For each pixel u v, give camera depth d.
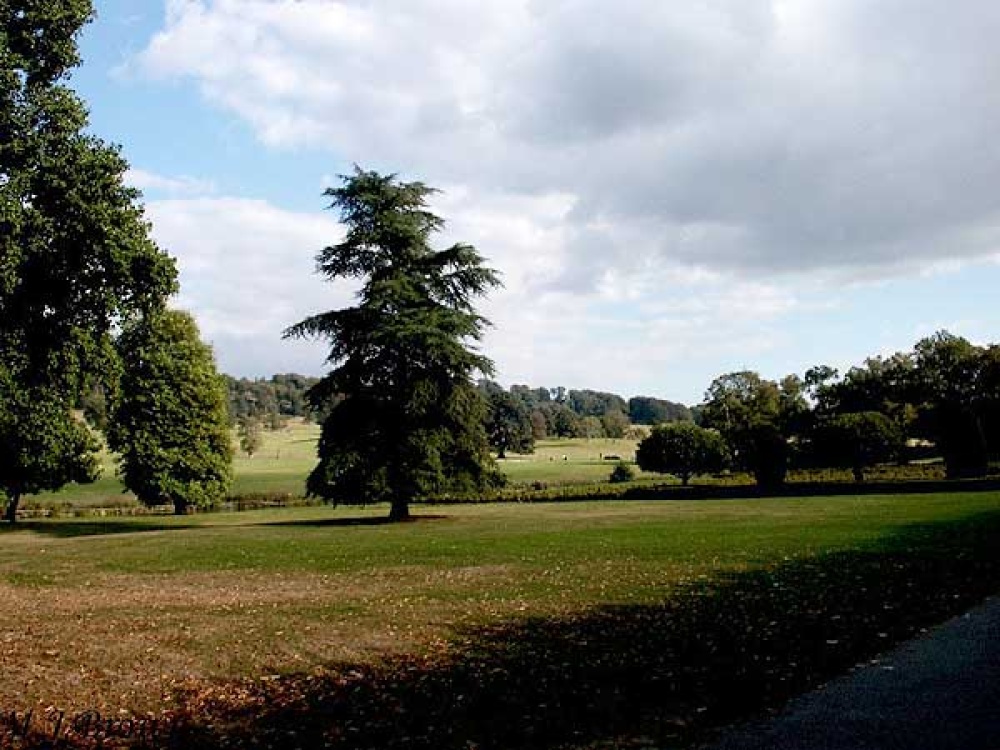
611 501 52.19
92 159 21.66
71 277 22.19
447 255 35.00
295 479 79.88
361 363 34.44
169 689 9.19
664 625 11.12
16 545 29.73
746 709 7.06
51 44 21.73
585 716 7.27
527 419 118.25
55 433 25.41
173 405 51.03
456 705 7.96
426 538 26.12
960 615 10.45
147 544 27.55
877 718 6.54
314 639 11.46
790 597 12.65
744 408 77.31
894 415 68.31
